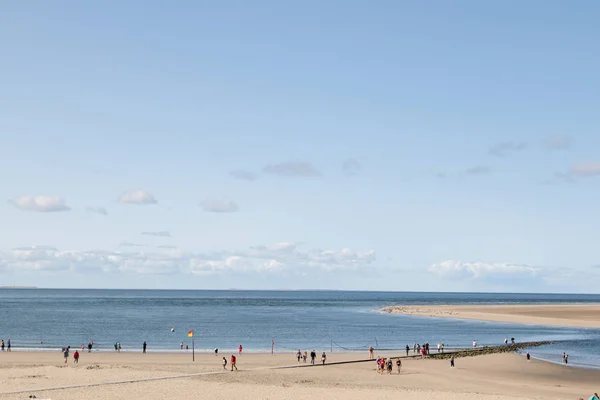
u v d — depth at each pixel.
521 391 64.06
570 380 73.75
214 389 59.16
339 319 197.50
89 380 63.22
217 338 132.25
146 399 53.69
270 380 67.38
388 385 66.25
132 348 110.50
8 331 148.62
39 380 62.78
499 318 187.25
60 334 141.00
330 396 56.31
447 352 98.75
